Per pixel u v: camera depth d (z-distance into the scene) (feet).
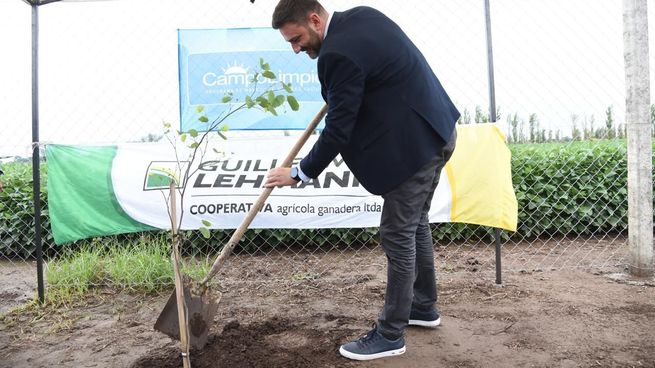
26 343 9.82
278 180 8.06
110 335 10.10
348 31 7.53
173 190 7.50
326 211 13.67
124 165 13.06
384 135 7.80
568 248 18.34
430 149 7.97
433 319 9.80
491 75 12.65
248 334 9.59
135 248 14.89
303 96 14.08
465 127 12.85
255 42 13.89
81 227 12.70
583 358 8.42
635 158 13.17
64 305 12.07
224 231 18.01
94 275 13.55
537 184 19.88
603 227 20.81
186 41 13.82
